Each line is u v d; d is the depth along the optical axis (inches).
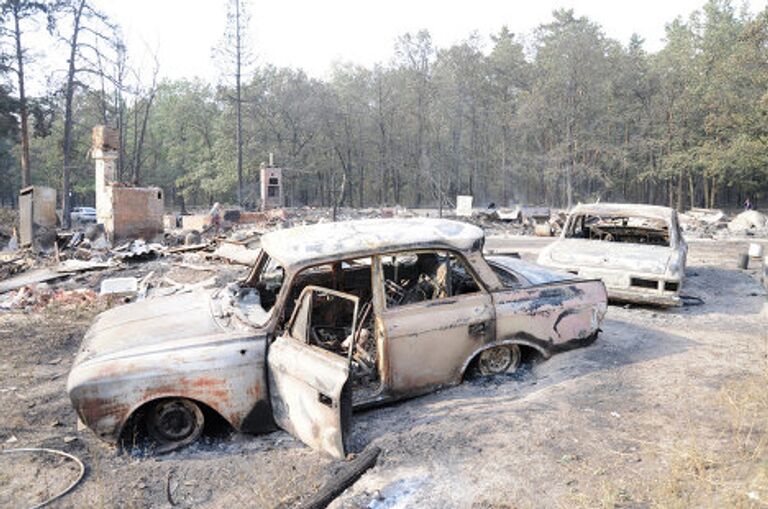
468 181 2849.4
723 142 2020.2
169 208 2844.5
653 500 129.0
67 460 173.9
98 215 796.0
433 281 217.0
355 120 2551.7
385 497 140.6
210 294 224.4
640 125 2306.8
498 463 152.0
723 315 331.0
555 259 350.3
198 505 145.3
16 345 302.7
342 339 211.2
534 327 216.4
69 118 1364.4
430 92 2500.0
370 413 193.5
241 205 1831.9
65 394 233.3
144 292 408.8
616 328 287.1
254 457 169.2
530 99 2276.1
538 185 2795.3
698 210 1352.1
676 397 190.9
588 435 165.2
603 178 2260.1
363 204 2792.8
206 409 185.5
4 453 179.2
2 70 1330.0
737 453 148.8
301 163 2395.4
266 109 2332.7
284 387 171.5
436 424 177.2
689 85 2123.5
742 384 199.3
